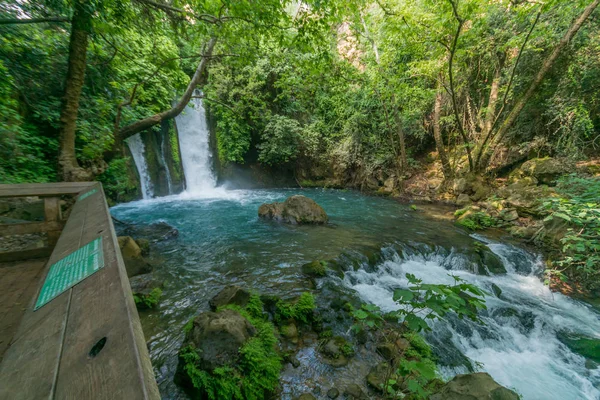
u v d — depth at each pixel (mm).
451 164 11992
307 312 3436
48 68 5602
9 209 4266
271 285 4148
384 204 11156
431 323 3670
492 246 6277
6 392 504
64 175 4586
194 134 13438
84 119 6000
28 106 5504
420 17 7988
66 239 1406
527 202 7664
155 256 5207
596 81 7566
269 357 2600
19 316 1700
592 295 4668
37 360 600
